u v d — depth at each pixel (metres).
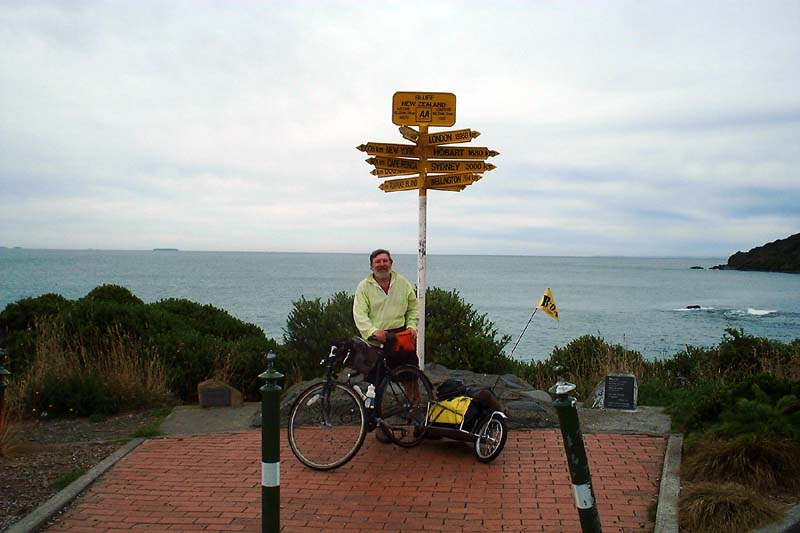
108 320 11.14
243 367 10.64
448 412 6.93
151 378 9.69
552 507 5.65
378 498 5.89
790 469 5.77
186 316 13.57
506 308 44.81
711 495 5.28
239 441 7.63
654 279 111.62
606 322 36.41
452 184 8.62
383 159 8.53
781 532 4.89
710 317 40.69
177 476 6.55
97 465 6.82
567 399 4.27
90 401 8.98
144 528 5.42
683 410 8.19
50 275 85.44
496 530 5.25
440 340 10.84
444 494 5.96
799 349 10.98
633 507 5.60
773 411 6.40
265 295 53.44
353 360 6.90
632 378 8.64
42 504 5.85
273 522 4.57
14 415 8.77
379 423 6.82
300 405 6.82
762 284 95.44
